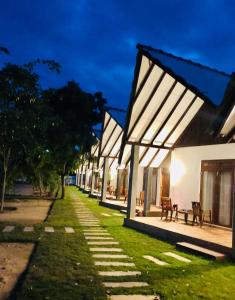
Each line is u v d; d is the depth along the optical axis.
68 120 23.53
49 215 14.46
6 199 21.44
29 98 11.24
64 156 22.48
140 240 9.69
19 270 6.31
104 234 10.34
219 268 6.93
